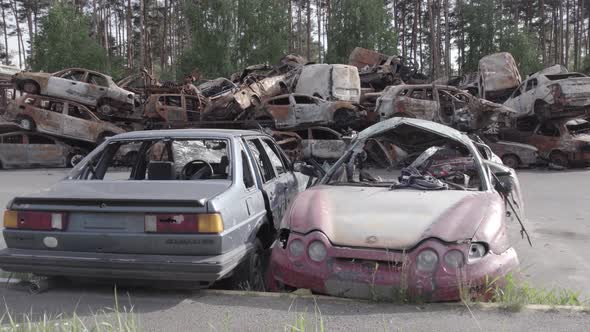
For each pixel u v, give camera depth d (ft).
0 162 56.29
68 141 60.80
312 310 11.73
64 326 10.84
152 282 13.55
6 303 12.70
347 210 13.61
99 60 117.60
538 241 22.45
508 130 56.90
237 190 13.82
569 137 52.29
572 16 169.99
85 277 13.71
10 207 13.19
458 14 141.38
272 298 12.60
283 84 60.80
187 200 12.16
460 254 11.66
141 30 138.41
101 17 180.75
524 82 58.03
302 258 12.46
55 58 113.39
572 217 27.81
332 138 57.11
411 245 11.87
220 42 111.24
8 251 13.01
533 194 36.45
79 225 12.80
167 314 11.80
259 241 14.92
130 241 12.34
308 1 160.76
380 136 19.13
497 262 11.88
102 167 16.60
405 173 16.33
